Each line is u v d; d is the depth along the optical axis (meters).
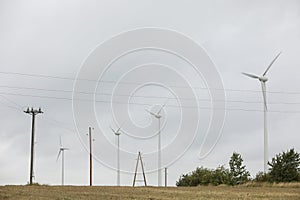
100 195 47.00
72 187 60.88
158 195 48.19
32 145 82.62
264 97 78.06
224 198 45.97
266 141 76.69
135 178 72.88
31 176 81.62
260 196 48.78
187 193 51.44
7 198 43.38
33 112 83.44
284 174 73.12
